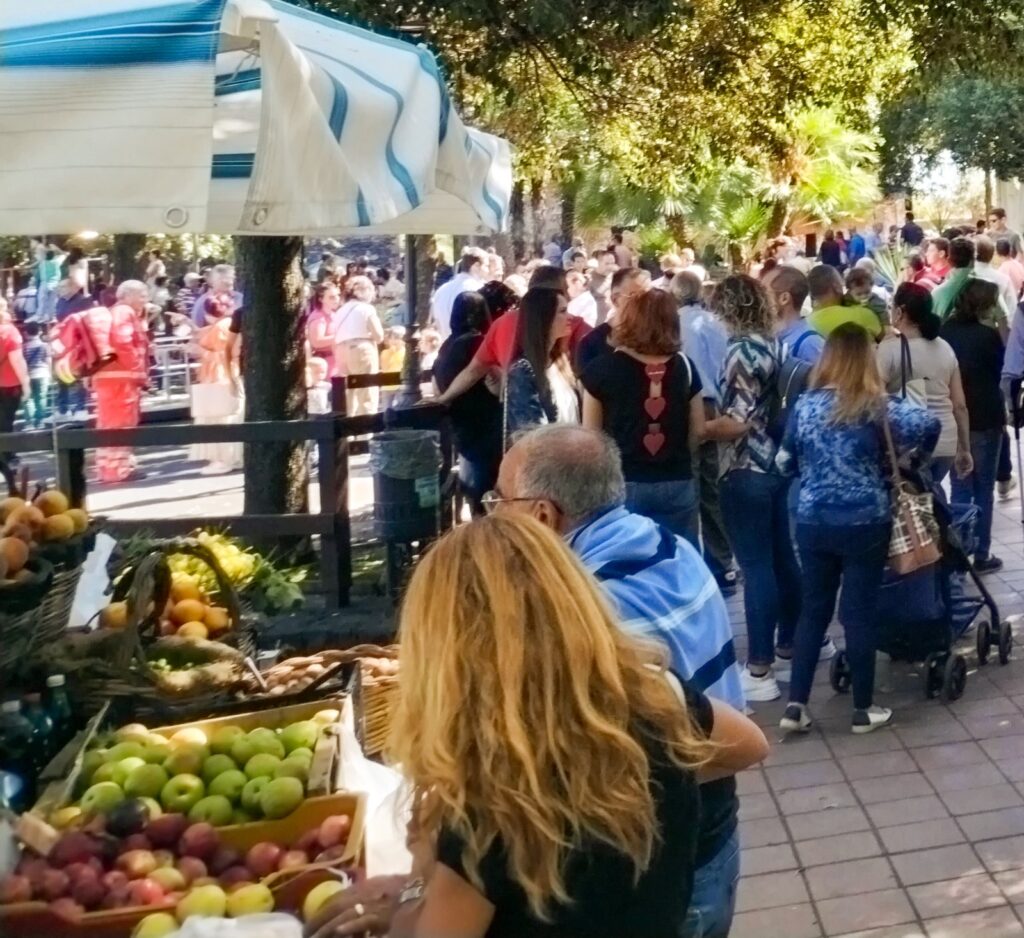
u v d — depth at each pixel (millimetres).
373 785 3475
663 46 11914
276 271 9117
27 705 3586
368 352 14430
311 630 6586
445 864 1938
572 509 3051
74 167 2832
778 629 6867
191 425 7391
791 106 13484
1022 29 11492
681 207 25375
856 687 6004
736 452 6352
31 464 14094
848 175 26188
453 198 5566
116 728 3742
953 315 8156
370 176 3480
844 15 12680
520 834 1899
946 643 6348
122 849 3082
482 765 1923
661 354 5953
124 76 2865
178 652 4160
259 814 3244
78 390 15750
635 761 1979
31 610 3893
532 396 6562
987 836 4973
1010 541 9211
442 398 7727
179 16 2891
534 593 2004
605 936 1941
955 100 35906
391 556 7516
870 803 5324
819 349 7137
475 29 8625
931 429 5699
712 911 2809
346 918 2455
